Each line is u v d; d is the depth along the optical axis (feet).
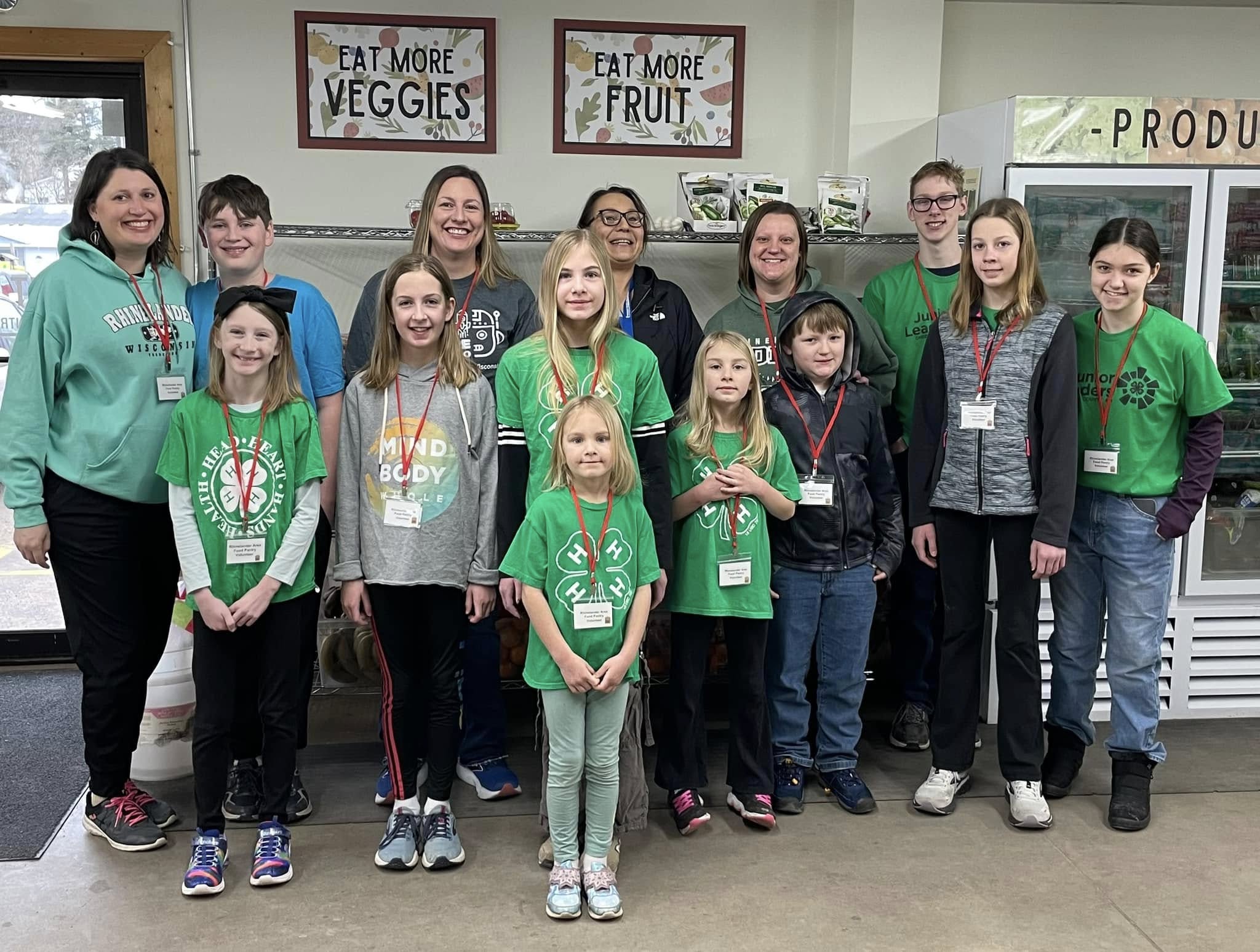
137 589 8.41
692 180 11.48
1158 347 8.80
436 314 8.04
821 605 9.39
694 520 8.63
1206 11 13.32
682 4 12.57
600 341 8.09
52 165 12.45
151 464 8.16
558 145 12.60
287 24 12.03
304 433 8.06
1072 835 8.87
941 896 7.86
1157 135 10.73
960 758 9.34
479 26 12.24
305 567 8.17
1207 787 9.84
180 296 8.45
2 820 8.93
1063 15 13.19
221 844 7.98
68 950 7.07
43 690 12.16
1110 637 9.24
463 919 7.50
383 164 12.36
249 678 8.84
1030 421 8.75
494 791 9.49
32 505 7.91
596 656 7.66
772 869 8.27
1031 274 8.77
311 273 12.44
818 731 9.68
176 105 12.07
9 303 12.68
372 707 11.03
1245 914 7.63
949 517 9.16
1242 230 11.23
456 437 8.24
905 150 12.59
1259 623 11.57
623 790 8.20
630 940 7.25
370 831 8.87
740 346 8.61
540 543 7.59
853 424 9.30
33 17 11.76
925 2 12.38
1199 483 8.86
